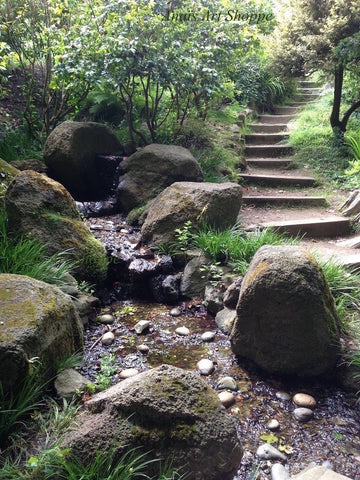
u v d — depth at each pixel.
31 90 6.25
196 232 3.88
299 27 6.75
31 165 5.02
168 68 5.06
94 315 3.37
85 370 2.63
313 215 5.15
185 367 2.76
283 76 7.13
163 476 1.61
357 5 6.12
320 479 1.74
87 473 1.60
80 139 5.08
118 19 5.04
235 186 4.11
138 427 1.71
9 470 1.67
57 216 3.47
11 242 3.20
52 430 1.92
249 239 3.71
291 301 2.49
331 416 2.38
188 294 3.58
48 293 2.43
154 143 5.72
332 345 2.59
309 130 7.57
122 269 3.78
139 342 3.04
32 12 5.71
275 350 2.62
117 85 5.00
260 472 1.99
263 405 2.45
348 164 6.45
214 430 1.73
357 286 3.34
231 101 8.78
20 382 1.99
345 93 8.29
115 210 4.96
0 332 1.99
